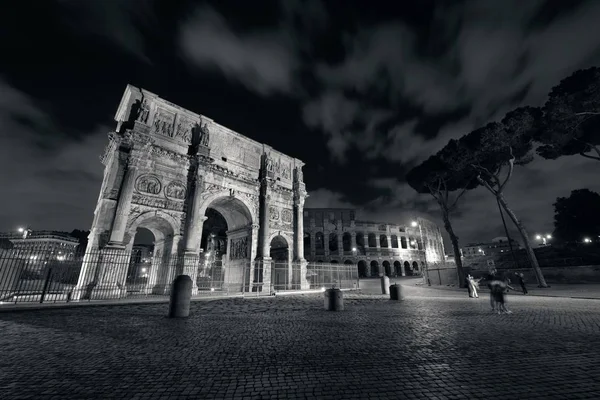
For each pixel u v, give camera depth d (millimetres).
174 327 10797
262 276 32125
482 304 18109
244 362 6535
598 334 9008
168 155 27828
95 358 6875
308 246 86250
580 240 50781
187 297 13555
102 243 22656
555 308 15445
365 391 4922
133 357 6957
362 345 8047
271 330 10273
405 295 26969
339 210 86750
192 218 27359
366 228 87938
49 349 7680
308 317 13461
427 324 11273
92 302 18062
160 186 26766
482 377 5527
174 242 26719
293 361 6609
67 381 5406
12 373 5836
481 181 37531
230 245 37625
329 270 40312
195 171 28984
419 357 6863
